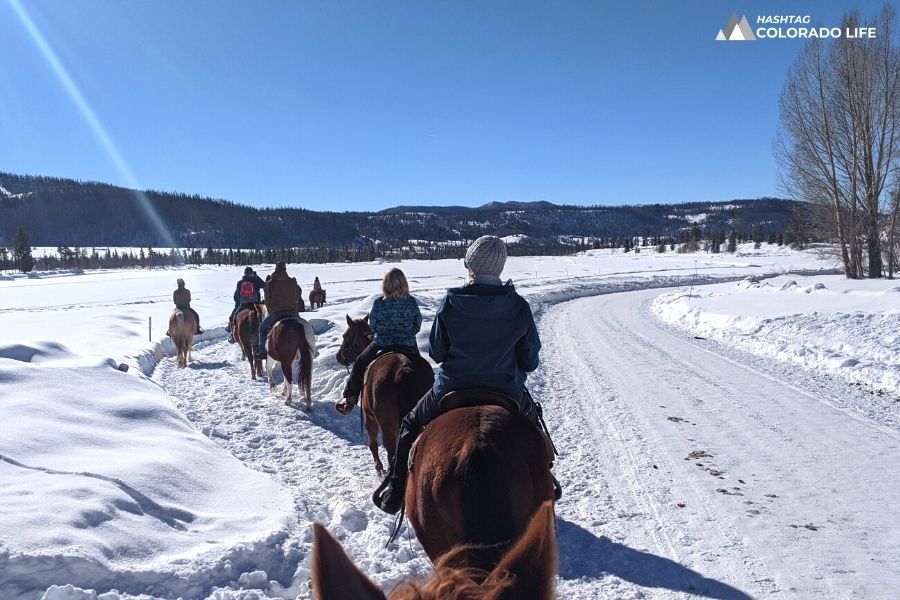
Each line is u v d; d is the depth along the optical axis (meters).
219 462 6.82
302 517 5.59
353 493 6.42
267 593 4.33
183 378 12.94
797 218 39.47
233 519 5.29
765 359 14.24
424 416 3.93
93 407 7.68
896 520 5.58
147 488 5.46
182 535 4.82
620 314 26.27
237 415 9.66
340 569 1.48
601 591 4.56
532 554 1.63
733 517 5.74
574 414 9.73
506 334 3.80
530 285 43.03
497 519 2.75
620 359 14.71
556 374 13.01
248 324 12.61
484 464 2.89
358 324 8.25
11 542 3.97
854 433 8.19
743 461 7.27
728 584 4.59
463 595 1.46
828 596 4.38
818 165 34.59
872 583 4.53
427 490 3.06
